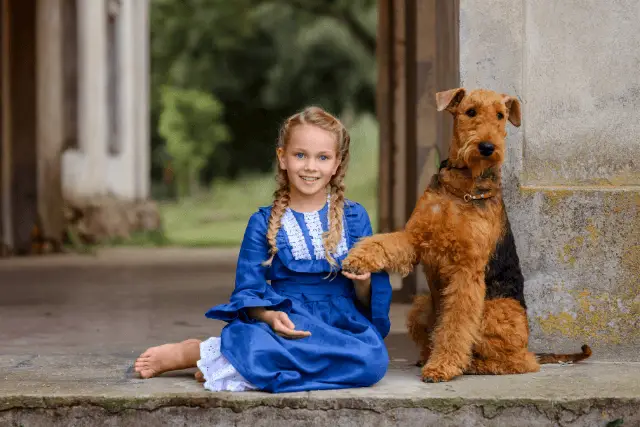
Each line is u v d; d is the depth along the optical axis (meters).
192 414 4.05
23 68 15.58
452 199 4.43
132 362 5.09
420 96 8.86
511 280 4.61
